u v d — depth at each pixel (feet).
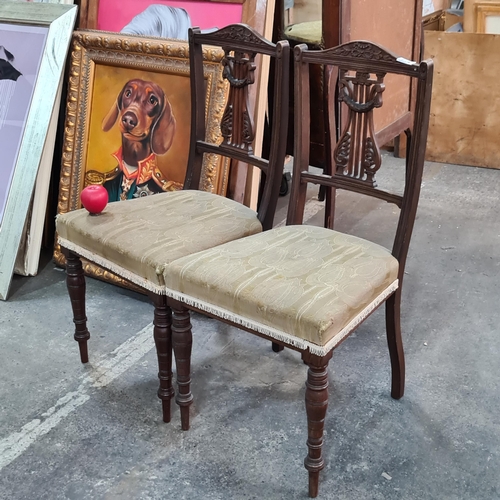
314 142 9.13
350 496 5.31
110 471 5.58
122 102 8.41
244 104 6.41
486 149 12.07
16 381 6.66
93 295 8.22
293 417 6.20
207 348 7.23
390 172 11.94
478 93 11.71
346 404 6.35
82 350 6.88
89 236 6.03
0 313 7.80
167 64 8.06
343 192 11.27
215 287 5.16
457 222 10.03
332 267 5.32
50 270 8.79
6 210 8.09
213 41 6.38
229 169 8.01
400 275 5.77
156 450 5.81
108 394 6.50
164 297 5.65
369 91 5.55
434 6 14.10
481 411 6.24
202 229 6.09
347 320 4.93
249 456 5.74
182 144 8.11
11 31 8.54
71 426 6.08
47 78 8.30
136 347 7.23
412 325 7.57
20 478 5.50
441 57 11.72
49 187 9.07
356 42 5.44
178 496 5.33
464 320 7.65
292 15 9.14
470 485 5.42
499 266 8.79
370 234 9.75
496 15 12.79
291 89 9.34
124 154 8.45
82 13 8.75
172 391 6.05
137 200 6.70
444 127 12.19
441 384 6.61
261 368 6.91
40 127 8.19
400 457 5.71
